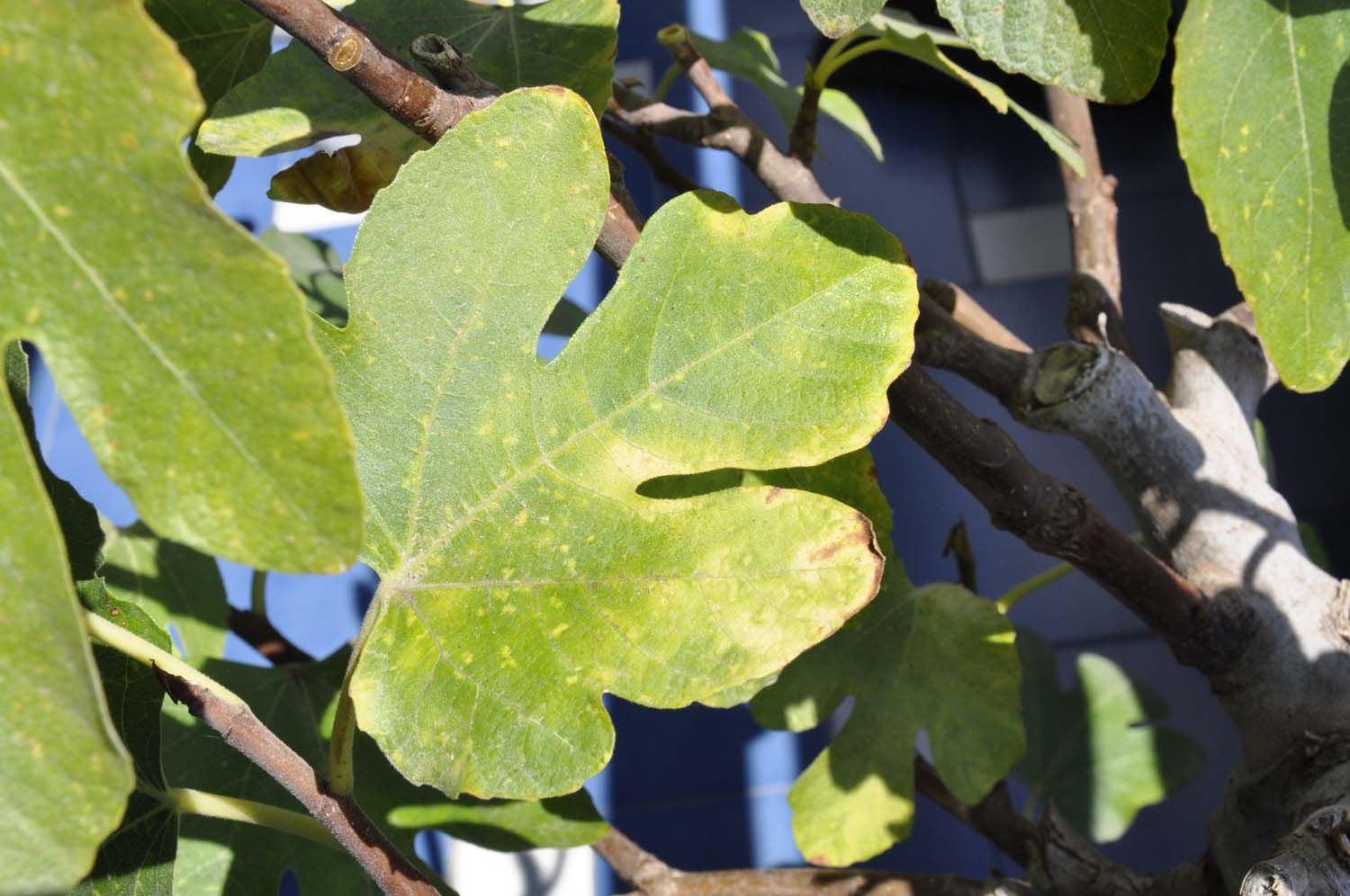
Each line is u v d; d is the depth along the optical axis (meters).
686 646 0.48
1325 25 0.47
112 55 0.36
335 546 0.40
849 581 0.48
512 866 1.36
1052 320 1.59
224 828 0.69
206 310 0.38
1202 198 0.47
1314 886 0.54
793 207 0.51
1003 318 1.59
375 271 0.50
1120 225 1.64
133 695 0.56
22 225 0.38
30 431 0.55
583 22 0.60
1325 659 0.66
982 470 0.60
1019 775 1.06
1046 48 0.48
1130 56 0.48
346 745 0.50
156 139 0.36
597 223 0.50
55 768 0.40
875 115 1.73
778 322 0.51
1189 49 0.47
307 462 0.39
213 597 0.83
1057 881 0.71
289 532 0.40
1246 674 0.67
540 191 0.50
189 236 0.37
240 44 0.67
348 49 0.51
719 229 0.51
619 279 0.51
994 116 1.72
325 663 0.75
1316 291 0.48
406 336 0.50
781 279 0.51
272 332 0.38
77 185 0.37
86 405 0.39
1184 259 1.61
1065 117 0.87
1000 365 0.68
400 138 0.58
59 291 0.38
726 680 0.48
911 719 0.70
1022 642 1.11
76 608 0.39
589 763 0.48
